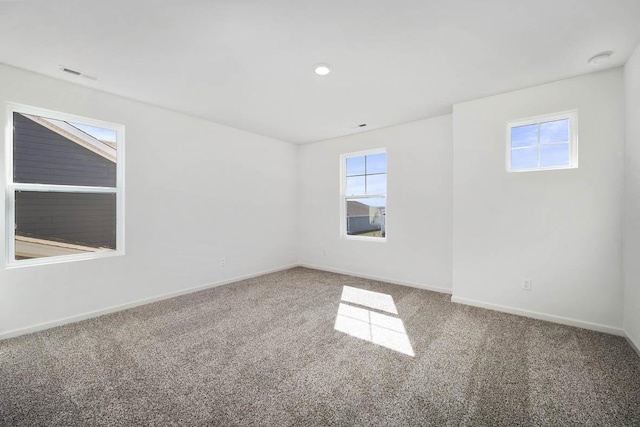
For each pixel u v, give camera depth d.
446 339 2.44
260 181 4.76
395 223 4.21
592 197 2.58
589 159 2.59
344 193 4.92
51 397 1.70
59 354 2.20
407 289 3.92
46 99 2.63
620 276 2.47
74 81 2.73
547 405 1.63
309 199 5.32
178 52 2.21
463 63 2.39
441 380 1.87
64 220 2.85
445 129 3.74
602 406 1.62
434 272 3.85
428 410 1.60
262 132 4.60
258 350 2.27
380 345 2.35
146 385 1.82
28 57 2.30
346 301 3.44
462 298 3.31
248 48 2.15
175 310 3.14
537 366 2.02
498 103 3.04
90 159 3.01
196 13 1.75
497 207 3.06
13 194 2.54
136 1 1.64
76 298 2.83
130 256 3.21
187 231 3.76
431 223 3.87
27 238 2.63
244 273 4.51
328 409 1.60
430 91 2.96
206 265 3.98
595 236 2.58
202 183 3.92
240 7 1.69
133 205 3.24
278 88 2.89
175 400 1.68
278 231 5.10
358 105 3.38
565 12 1.75
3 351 2.23
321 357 2.16
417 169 3.98
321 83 2.78
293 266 5.40
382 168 4.47
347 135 4.77
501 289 3.05
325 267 5.11
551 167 2.80
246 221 4.54
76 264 2.83
